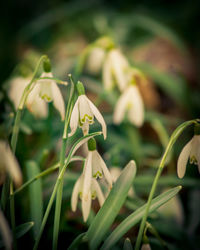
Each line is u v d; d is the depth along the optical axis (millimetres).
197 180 367
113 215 272
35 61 433
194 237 351
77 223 350
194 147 269
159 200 277
